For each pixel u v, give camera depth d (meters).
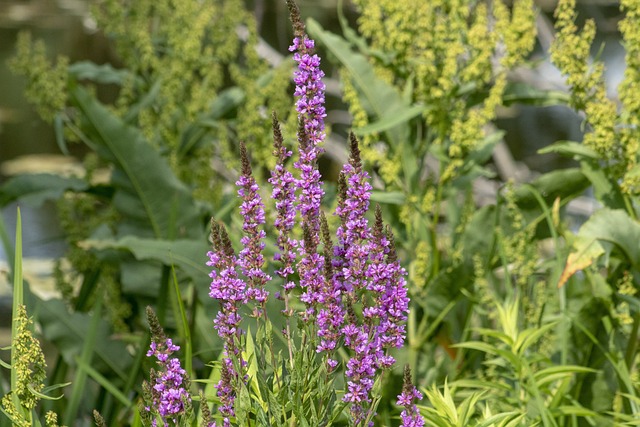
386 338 2.46
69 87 4.75
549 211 4.30
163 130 5.09
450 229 4.97
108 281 4.82
